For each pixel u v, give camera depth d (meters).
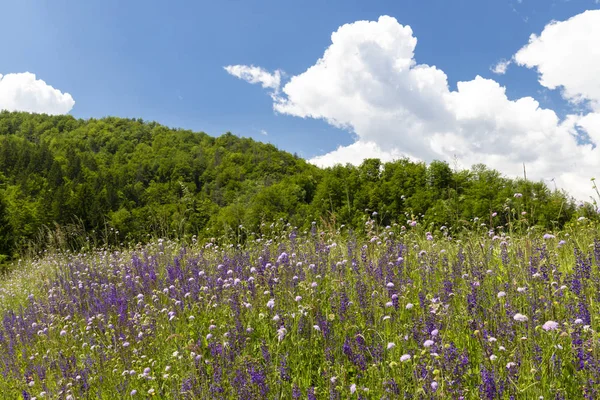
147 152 166.12
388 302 4.77
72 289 8.59
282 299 5.62
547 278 4.55
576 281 4.39
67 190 70.31
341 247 7.79
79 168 103.25
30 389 5.37
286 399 3.89
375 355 4.02
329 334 4.52
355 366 4.09
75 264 11.04
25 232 50.00
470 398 3.41
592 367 3.28
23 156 101.50
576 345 3.54
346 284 5.71
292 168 146.62
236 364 4.32
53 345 6.28
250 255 8.08
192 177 132.62
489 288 4.98
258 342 4.91
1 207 52.78
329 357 4.17
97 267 10.42
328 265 6.48
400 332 4.34
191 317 5.45
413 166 51.97
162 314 6.00
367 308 4.94
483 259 5.86
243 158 146.75
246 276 6.61
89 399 4.91
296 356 4.44
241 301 5.55
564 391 3.21
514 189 41.00
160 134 186.50
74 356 5.91
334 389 3.62
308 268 6.31
